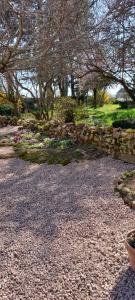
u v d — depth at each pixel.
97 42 8.30
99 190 4.72
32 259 2.97
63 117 11.66
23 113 19.53
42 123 11.66
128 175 5.04
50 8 5.57
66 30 6.21
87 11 7.18
